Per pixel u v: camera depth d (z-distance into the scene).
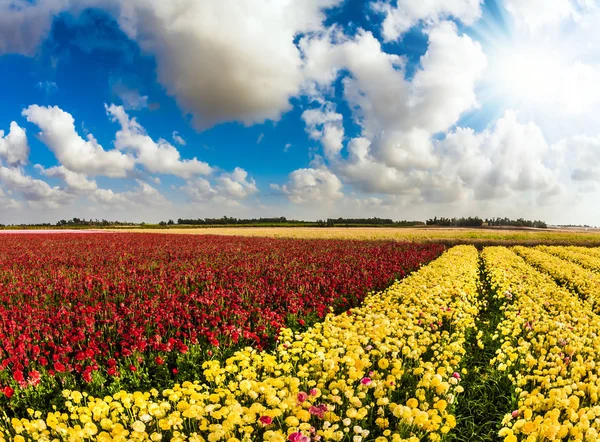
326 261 19.62
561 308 9.67
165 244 31.33
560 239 41.12
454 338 7.65
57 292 11.91
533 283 13.54
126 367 6.77
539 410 4.46
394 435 3.90
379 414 4.82
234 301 10.02
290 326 9.38
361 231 59.19
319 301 10.66
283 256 21.81
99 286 12.96
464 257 22.30
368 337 6.39
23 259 20.47
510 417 4.32
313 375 5.39
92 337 7.47
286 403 4.30
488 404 5.78
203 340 7.95
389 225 107.31
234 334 7.48
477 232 53.38
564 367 5.47
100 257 21.59
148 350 7.52
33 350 6.76
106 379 6.57
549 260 20.88
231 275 14.26
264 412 4.11
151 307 9.21
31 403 5.86
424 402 4.69
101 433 3.84
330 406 4.42
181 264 18.73
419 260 20.72
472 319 8.44
